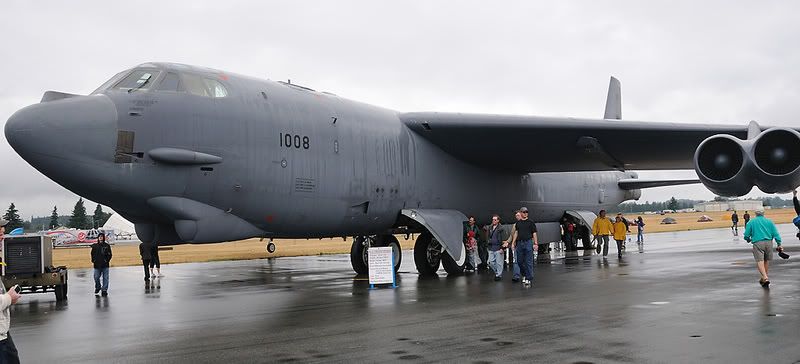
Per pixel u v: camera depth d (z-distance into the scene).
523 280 12.73
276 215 12.47
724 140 11.42
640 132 14.54
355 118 14.26
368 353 6.66
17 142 10.02
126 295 13.52
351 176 13.84
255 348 7.05
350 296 11.73
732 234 41.03
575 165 18.05
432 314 9.14
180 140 10.91
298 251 34.19
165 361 6.50
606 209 25.66
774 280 12.09
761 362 5.78
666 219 86.38
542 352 6.45
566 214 22.59
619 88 25.73
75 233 73.94
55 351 7.22
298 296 12.06
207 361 6.46
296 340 7.46
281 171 12.32
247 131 11.79
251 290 13.61
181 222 11.15
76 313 10.65
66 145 10.02
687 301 9.52
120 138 10.41
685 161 17.22
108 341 7.75
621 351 6.37
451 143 16.22
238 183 11.64
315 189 13.02
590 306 9.41
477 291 11.88
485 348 6.73
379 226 15.23
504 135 15.44
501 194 18.70
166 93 11.00
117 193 10.55
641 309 8.90
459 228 16.08
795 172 10.88
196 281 16.53
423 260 16.16
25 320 9.97
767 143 11.29
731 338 6.80
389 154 14.95
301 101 13.10
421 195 15.85
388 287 13.09
